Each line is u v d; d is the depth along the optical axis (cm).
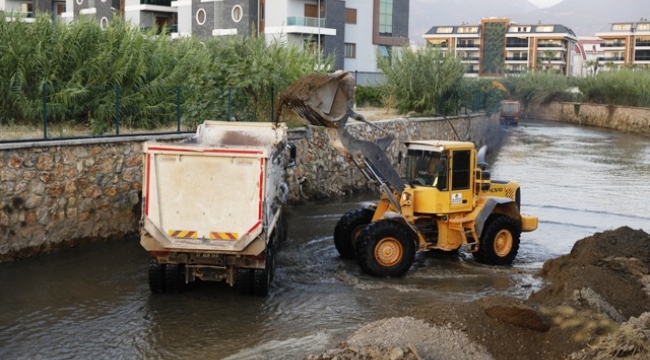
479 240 1381
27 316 1059
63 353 923
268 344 961
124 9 5825
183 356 921
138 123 1858
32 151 1375
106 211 1527
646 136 4947
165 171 1109
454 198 1349
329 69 2584
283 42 2572
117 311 1091
